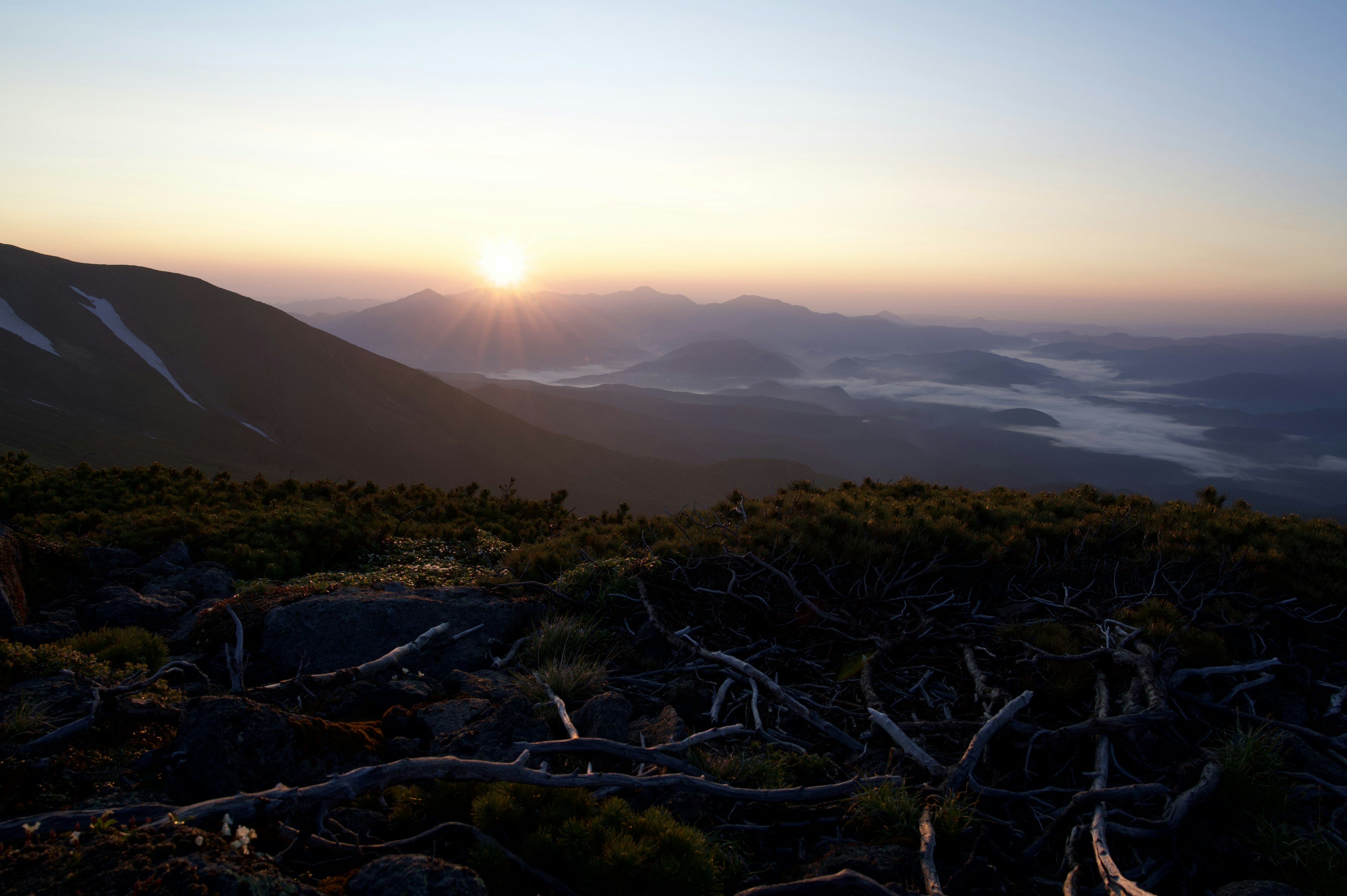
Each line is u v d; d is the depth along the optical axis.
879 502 15.79
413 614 9.49
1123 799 5.50
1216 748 6.56
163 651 8.49
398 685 7.58
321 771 5.59
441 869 4.00
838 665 8.81
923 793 5.80
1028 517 14.55
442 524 21.12
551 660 8.65
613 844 4.63
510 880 4.47
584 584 11.20
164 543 15.55
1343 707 7.67
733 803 5.96
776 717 7.71
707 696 8.12
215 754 5.02
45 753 5.25
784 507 14.79
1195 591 10.30
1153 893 5.00
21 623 9.68
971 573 11.43
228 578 13.52
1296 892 4.82
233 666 7.33
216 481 23.88
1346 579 10.84
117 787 4.92
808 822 5.71
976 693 7.52
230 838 4.10
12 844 3.88
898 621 9.66
